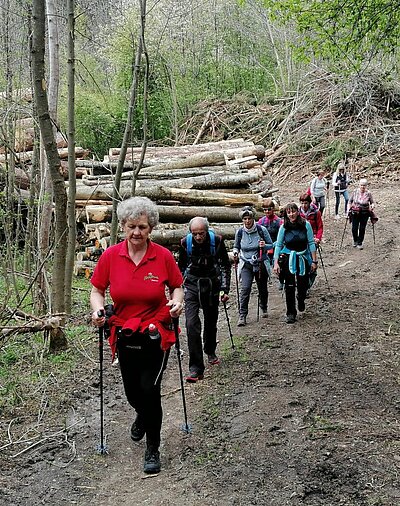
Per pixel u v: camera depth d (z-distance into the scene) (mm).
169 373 6504
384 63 25062
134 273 4133
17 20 8531
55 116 8445
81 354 6898
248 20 31641
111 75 25516
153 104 27766
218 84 30969
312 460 4434
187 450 4727
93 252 11461
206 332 6582
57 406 5562
